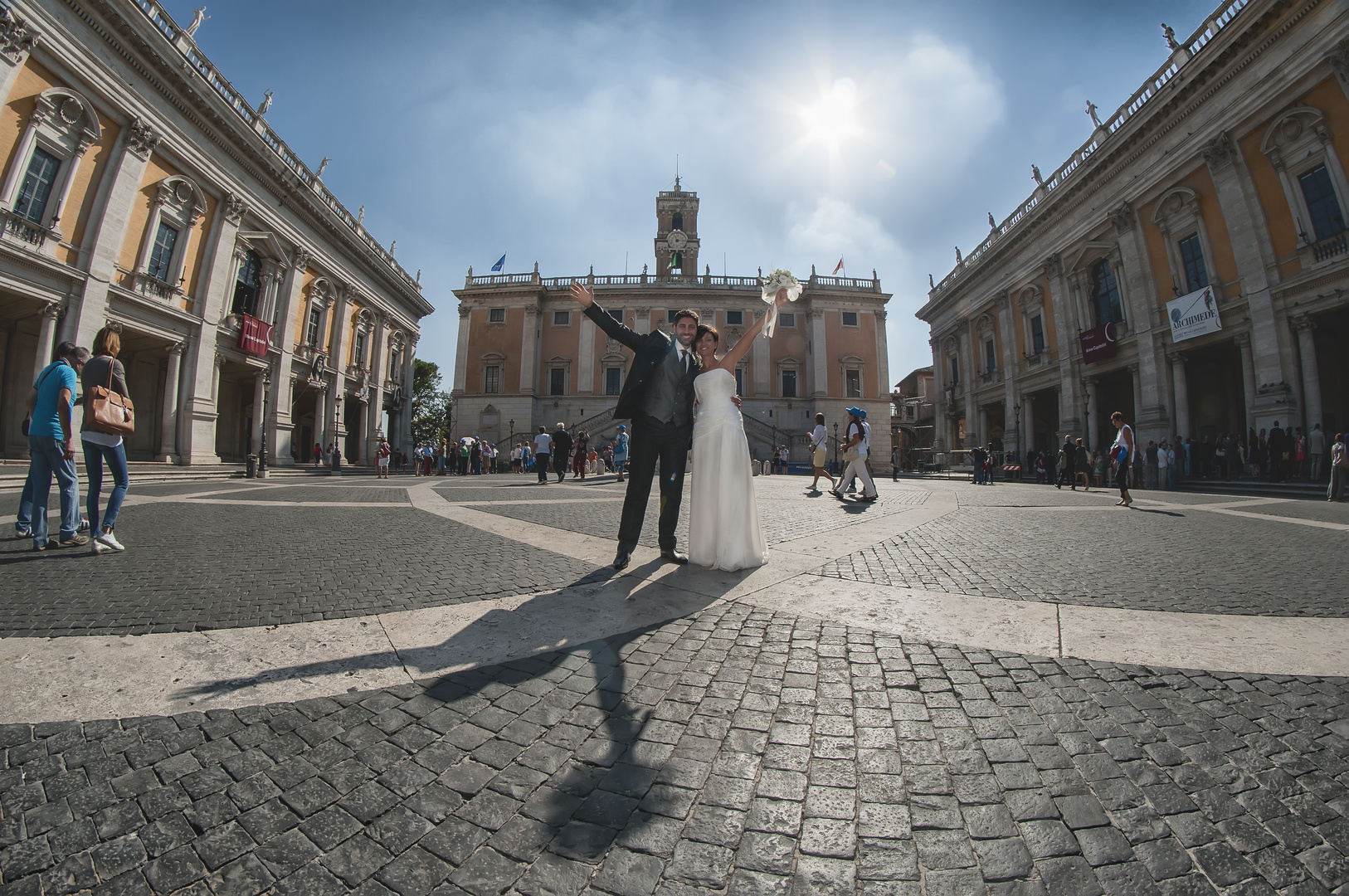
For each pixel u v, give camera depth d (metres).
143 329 16.36
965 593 2.98
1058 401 27.27
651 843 1.18
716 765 1.44
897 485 15.89
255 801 1.27
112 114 15.27
